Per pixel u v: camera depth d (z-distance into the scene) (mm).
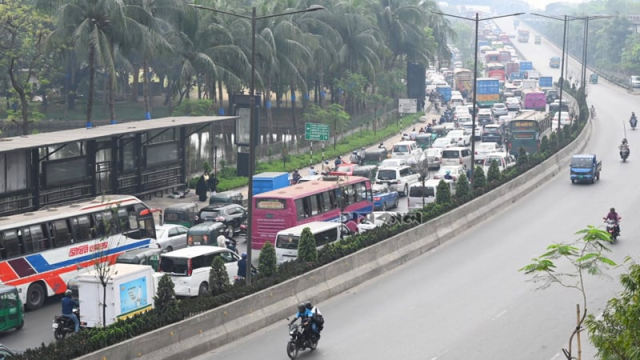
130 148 95750
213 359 43875
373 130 165250
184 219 78500
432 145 133625
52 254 57844
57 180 82500
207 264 57188
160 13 115562
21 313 50250
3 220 56625
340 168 102938
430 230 72562
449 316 51438
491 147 122688
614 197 93438
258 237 71562
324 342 46719
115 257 62781
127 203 65188
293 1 161500
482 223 82375
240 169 111812
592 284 58094
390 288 59000
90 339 40344
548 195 96312
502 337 46938
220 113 142875
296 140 139750
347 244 62219
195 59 123938
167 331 42844
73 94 182625
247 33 135875
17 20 129500
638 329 26031
